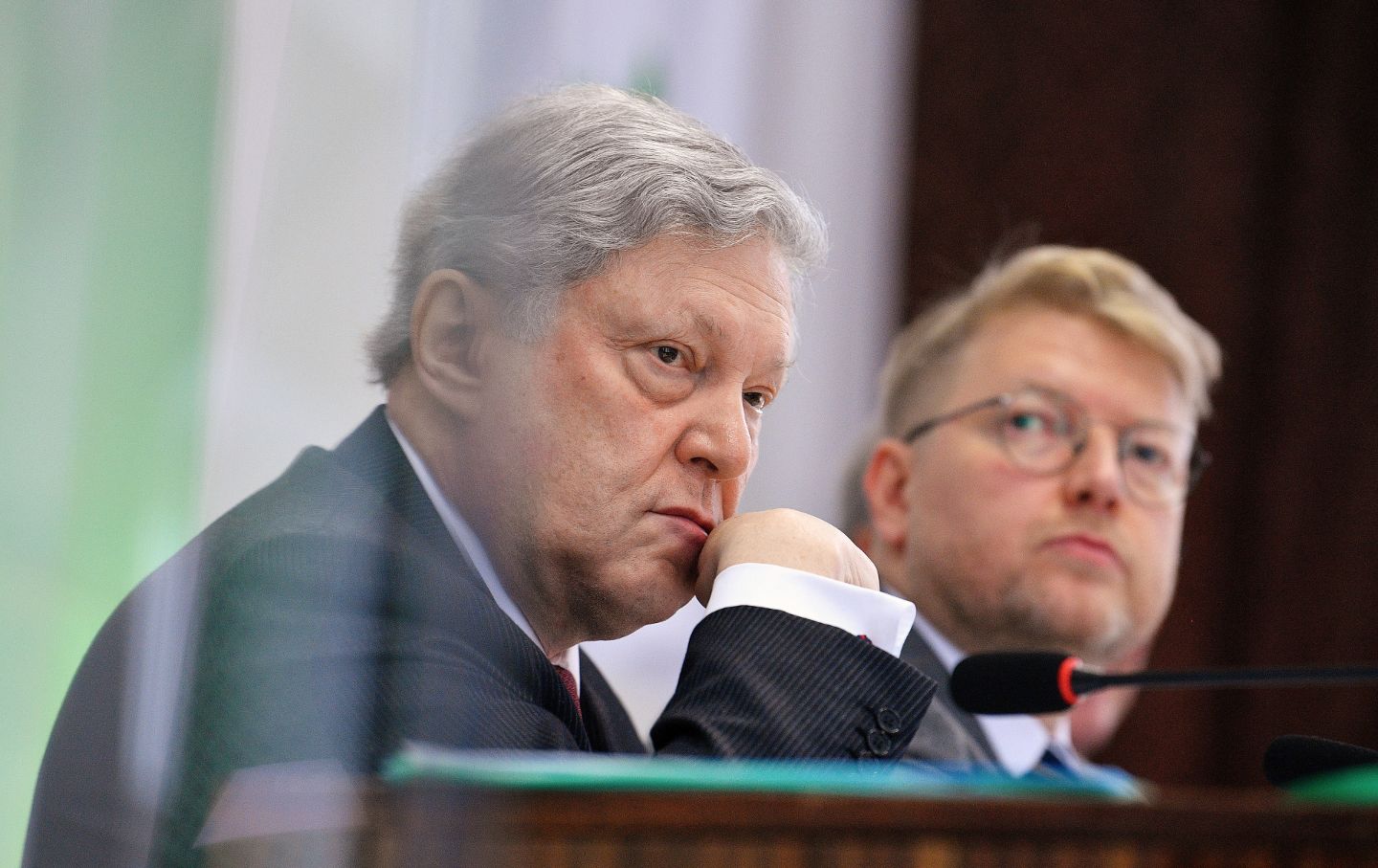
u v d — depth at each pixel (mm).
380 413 5945
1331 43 14227
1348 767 4656
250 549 5031
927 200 13500
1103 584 8820
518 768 3322
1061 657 4676
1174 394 9164
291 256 5902
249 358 5746
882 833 3283
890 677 4934
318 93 6152
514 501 5746
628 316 5691
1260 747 13828
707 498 5875
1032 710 4684
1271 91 14219
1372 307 14156
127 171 5164
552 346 5715
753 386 5965
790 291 6047
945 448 9102
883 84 13188
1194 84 14094
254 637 4812
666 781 3371
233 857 3699
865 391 12859
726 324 5734
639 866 3289
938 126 13578
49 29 4961
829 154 12875
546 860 3305
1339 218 14195
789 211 5965
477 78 7184
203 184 5484
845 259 12930
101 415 5012
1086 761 11172
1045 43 13820
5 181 4848
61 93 4973
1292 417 14172
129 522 5031
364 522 5293
